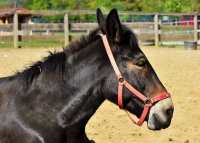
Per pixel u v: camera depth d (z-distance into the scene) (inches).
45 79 201.9
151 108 194.1
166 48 959.6
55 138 195.5
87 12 992.2
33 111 197.2
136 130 378.9
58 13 986.1
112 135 366.3
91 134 367.2
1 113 198.2
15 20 958.4
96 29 201.6
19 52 816.9
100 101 200.1
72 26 989.2
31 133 193.9
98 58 196.9
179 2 1720.0
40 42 987.3
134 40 194.4
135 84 193.0
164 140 357.4
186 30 1083.3
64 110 197.6
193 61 728.3
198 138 363.3
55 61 204.1
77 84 198.4
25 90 201.9
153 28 1051.9
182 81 563.8
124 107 197.6
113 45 194.9
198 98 478.6
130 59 193.3
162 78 583.5
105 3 1849.2
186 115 420.5
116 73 193.5
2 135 196.2
